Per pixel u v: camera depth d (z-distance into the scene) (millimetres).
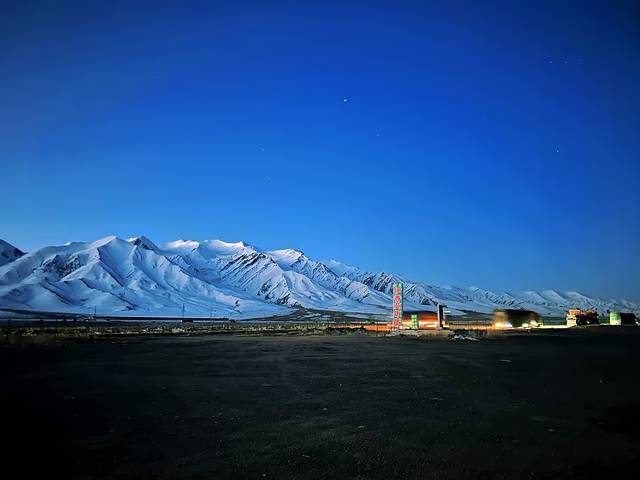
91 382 16391
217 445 8516
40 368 20656
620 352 29281
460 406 12133
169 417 10789
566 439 9008
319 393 14133
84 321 126125
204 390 14672
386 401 12812
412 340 43844
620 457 7934
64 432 9430
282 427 9875
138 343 39000
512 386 15539
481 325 88750
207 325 106938
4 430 9578
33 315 146625
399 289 58344
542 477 7000
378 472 7137
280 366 21641
